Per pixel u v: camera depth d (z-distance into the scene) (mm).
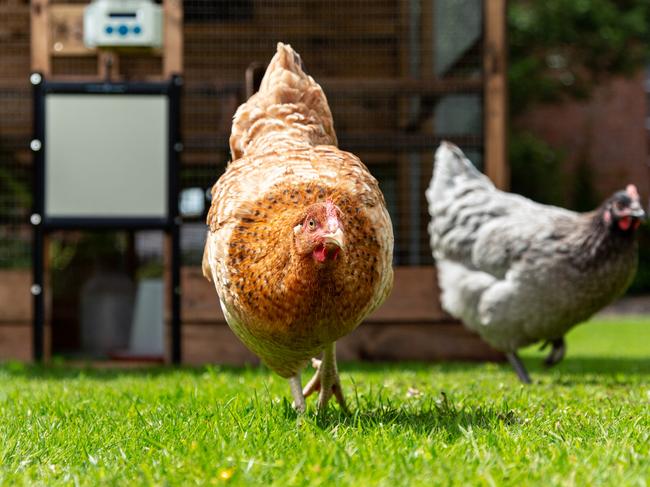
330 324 1485
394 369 2418
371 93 2645
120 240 3314
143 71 2914
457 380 2182
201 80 2758
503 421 1591
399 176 2725
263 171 1623
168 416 1678
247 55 2781
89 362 2707
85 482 1191
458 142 2631
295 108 1773
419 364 2562
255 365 2633
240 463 1239
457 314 2346
